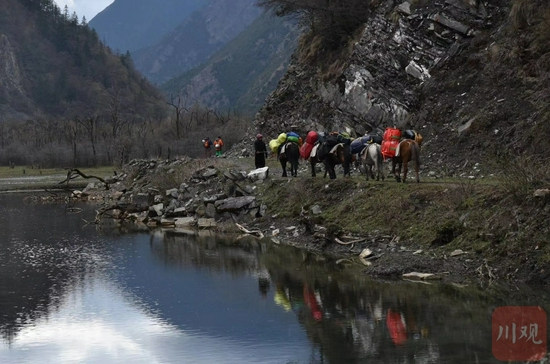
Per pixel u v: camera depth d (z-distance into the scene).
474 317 16.00
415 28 37.44
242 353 14.34
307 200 28.50
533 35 31.47
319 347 14.48
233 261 24.08
